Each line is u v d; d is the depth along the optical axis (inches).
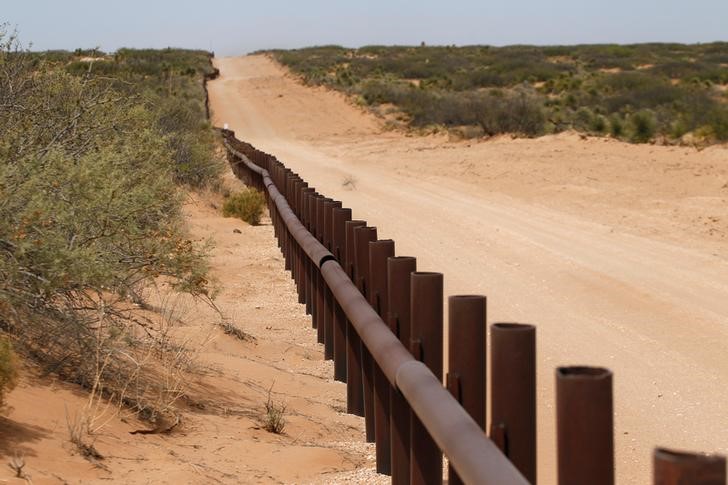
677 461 182.2
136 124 813.2
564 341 815.1
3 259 500.4
